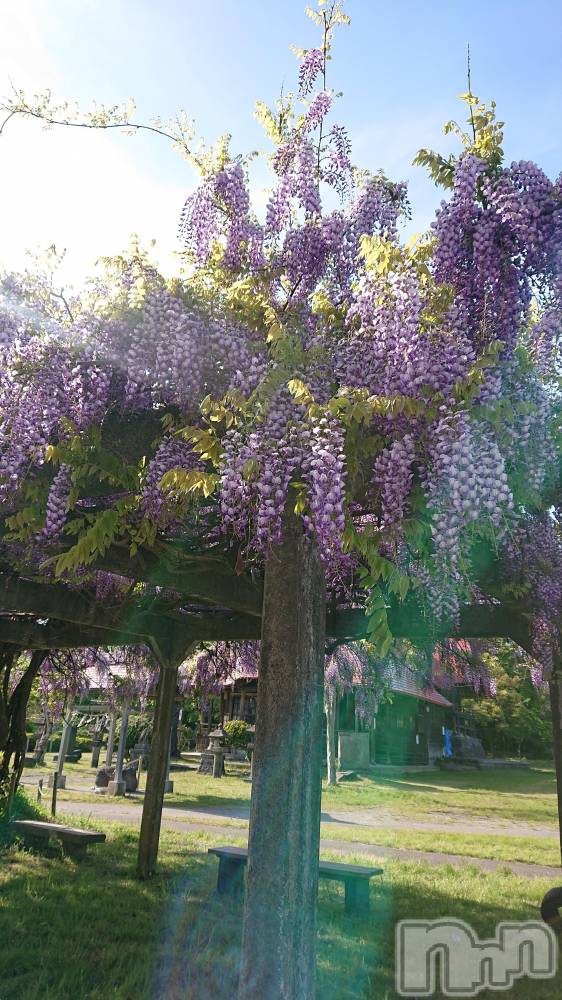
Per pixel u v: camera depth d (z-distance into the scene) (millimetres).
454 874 7918
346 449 3059
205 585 4820
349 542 2861
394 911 6078
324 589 3312
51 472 3516
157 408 3484
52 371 3338
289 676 3104
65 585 5719
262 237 3588
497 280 3283
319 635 3205
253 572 4711
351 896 5953
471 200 3338
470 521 2770
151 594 5914
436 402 2924
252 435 2865
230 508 2951
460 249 3363
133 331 3328
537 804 16781
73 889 6195
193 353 3186
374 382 3104
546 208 3260
